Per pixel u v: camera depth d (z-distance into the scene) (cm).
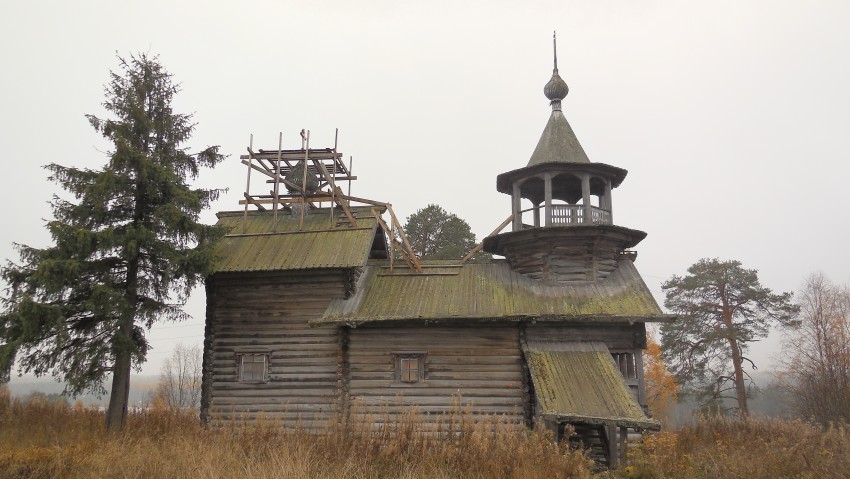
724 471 1159
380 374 1780
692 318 3853
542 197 2330
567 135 2148
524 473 1073
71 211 1567
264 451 1192
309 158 2144
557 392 1545
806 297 4138
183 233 1686
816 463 1177
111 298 1501
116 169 1603
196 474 1057
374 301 1878
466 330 1786
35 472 1130
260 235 2058
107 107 1670
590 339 1755
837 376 3684
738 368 3681
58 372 1546
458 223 3862
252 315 1900
